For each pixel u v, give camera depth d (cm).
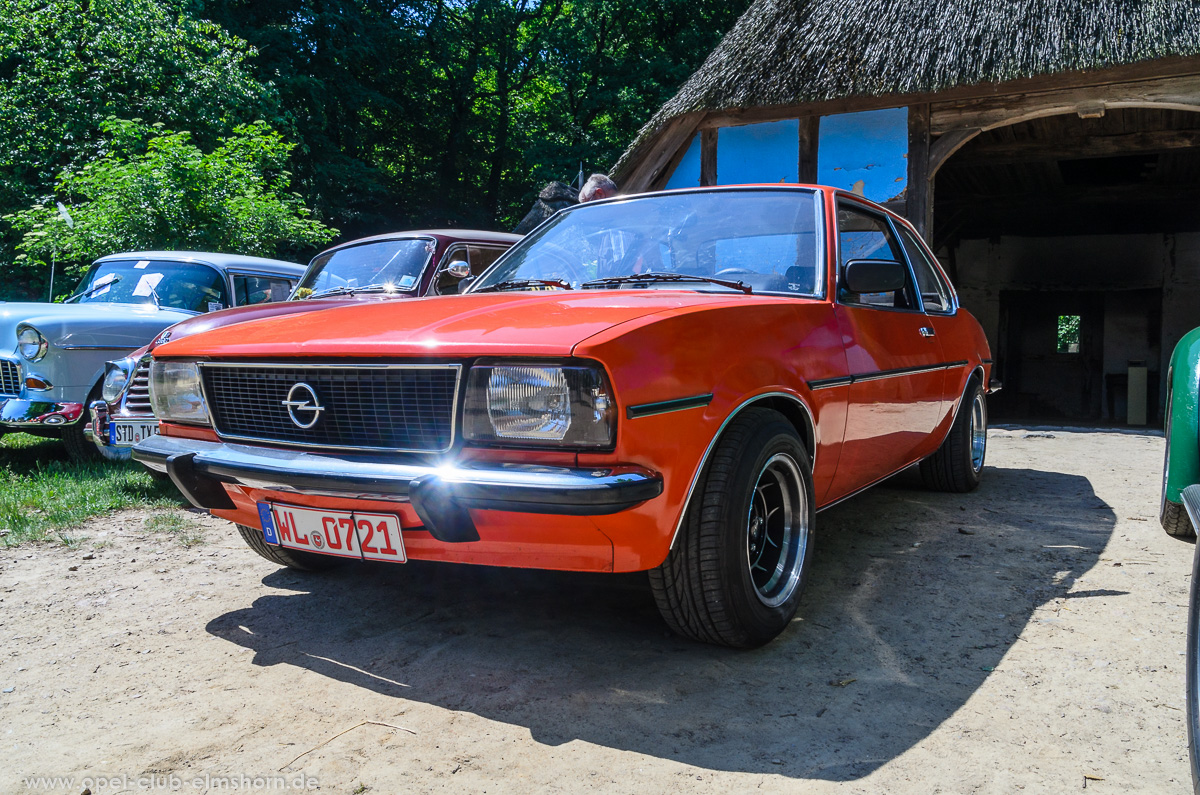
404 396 203
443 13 2622
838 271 289
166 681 221
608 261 309
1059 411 1678
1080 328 1659
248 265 601
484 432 193
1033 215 1511
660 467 192
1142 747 181
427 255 503
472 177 2925
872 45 869
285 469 212
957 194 1395
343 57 2095
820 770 172
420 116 2680
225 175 905
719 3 2355
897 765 174
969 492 450
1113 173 1284
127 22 1245
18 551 350
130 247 833
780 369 237
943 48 831
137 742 188
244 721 198
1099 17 790
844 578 299
